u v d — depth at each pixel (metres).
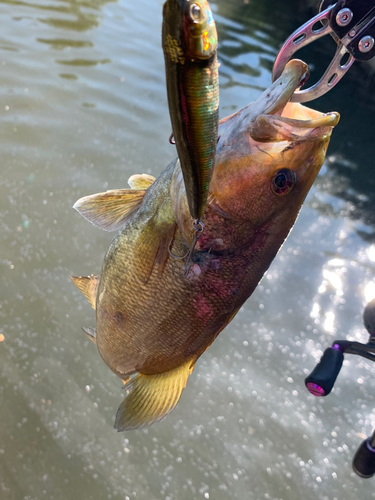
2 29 1.75
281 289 1.10
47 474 0.68
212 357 0.92
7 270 0.94
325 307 1.07
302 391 0.89
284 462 0.77
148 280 0.37
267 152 0.33
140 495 0.69
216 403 0.84
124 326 0.39
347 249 1.27
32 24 1.86
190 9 0.20
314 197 1.48
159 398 0.40
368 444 0.55
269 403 0.86
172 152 1.42
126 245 0.38
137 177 0.45
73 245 1.04
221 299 0.36
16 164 1.18
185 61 0.21
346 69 0.31
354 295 1.12
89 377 0.82
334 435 0.83
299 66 0.31
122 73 1.73
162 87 1.72
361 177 1.67
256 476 0.75
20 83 1.49
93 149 1.33
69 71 1.63
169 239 0.36
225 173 0.33
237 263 0.35
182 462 0.75
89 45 1.85
